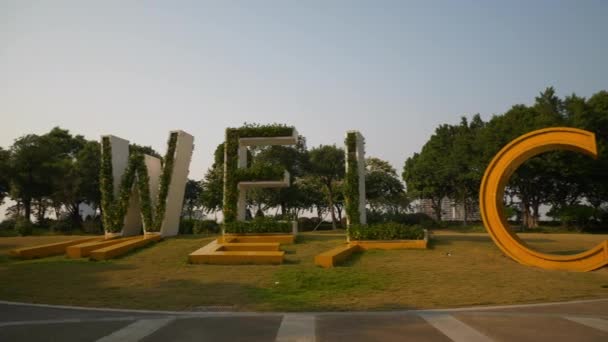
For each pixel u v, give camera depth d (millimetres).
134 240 20328
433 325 8039
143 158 23266
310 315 9219
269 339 7188
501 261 16297
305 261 16562
